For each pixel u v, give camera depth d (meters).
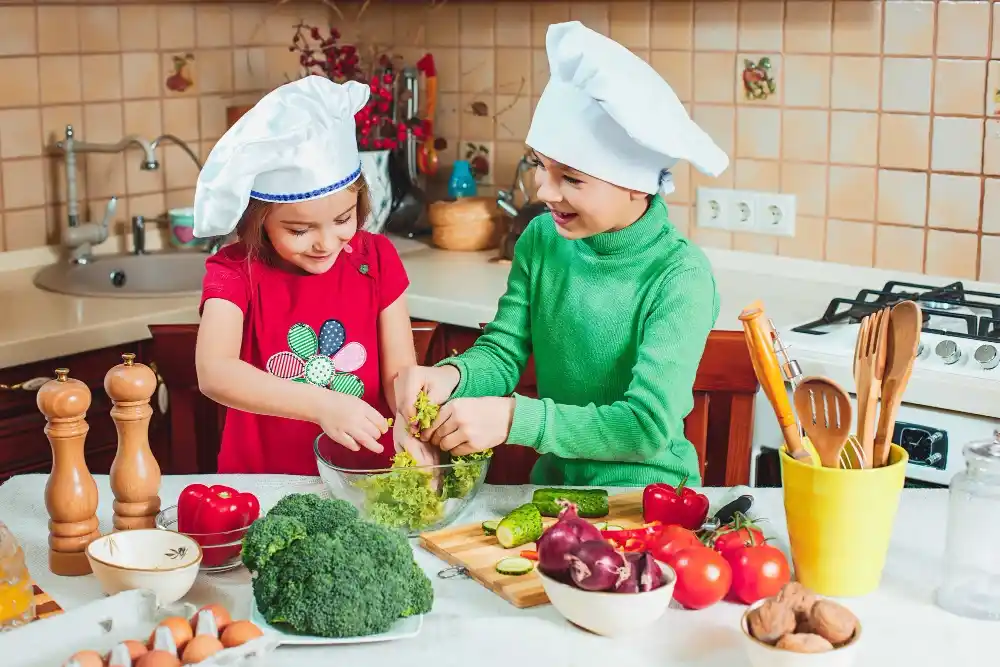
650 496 1.42
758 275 2.78
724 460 1.98
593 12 2.94
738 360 1.89
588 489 1.52
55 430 1.33
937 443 2.09
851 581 1.26
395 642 1.17
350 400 1.57
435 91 3.23
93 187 3.00
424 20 3.28
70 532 1.34
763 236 2.79
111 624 1.14
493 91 3.18
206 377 1.71
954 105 2.48
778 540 1.41
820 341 2.20
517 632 1.19
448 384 1.68
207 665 1.05
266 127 1.58
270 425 1.90
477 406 1.52
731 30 2.74
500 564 1.31
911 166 2.56
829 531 1.25
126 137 2.92
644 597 1.16
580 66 1.54
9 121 2.82
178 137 3.16
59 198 2.95
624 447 1.58
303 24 3.33
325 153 1.61
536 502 1.47
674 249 1.68
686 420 1.93
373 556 1.18
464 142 3.27
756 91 2.73
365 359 1.91
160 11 3.07
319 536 1.18
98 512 1.50
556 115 1.58
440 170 3.33
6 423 2.37
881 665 1.13
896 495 1.25
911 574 1.33
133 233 3.06
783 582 1.24
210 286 1.79
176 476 1.64
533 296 1.82
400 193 3.17
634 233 1.68
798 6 2.64
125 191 3.07
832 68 2.62
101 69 2.97
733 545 1.27
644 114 1.53
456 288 2.64
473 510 1.51
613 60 1.55
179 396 2.04
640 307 1.69
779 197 2.75
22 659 1.11
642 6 2.86
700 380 1.91
